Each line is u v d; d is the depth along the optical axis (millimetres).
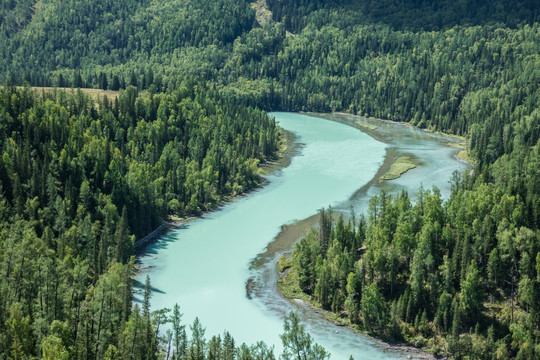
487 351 139500
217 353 120188
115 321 129250
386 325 151375
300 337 118750
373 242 168125
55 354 106562
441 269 158125
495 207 170875
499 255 156750
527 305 147500
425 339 146875
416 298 153500
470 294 148625
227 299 166125
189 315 156750
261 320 156125
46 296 128625
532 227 169625
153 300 163250
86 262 167625
